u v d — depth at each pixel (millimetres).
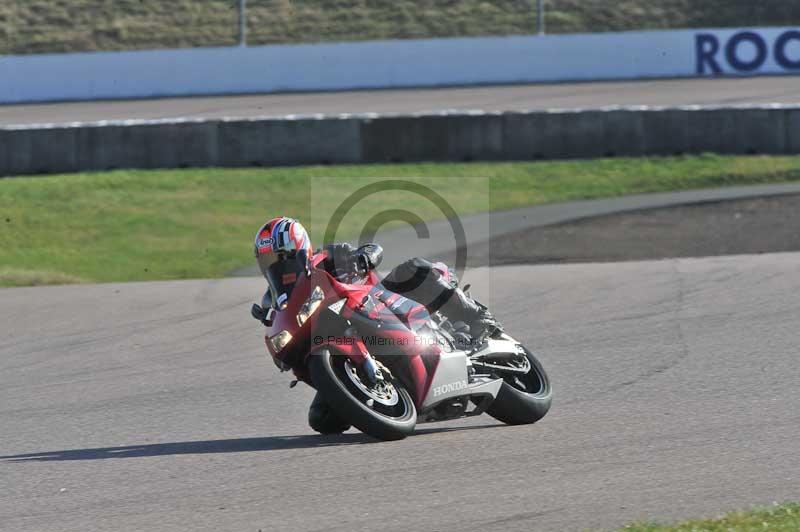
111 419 26328
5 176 72938
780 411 23703
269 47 104750
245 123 73438
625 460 20047
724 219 58625
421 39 106562
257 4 121125
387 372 21594
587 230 57625
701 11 116000
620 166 71812
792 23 113688
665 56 102688
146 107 97125
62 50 114500
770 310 36188
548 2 119250
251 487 19094
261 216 63781
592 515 16719
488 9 118875
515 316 37781
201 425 25312
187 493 18969
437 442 22078
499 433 22875
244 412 26531
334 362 21719
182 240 59625
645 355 30750
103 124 73062
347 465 20281
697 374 28062
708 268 44844
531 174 71250
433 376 21672
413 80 104375
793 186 65875
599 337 33625
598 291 41344
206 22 118688
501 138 73938
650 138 73250
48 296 45719
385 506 17547
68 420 26438
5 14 120625
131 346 35469
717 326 34188
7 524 17719
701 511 16781
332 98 98625
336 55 104750
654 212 61281
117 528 17109
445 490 18344
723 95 89375
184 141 73250
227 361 32719
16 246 59750
